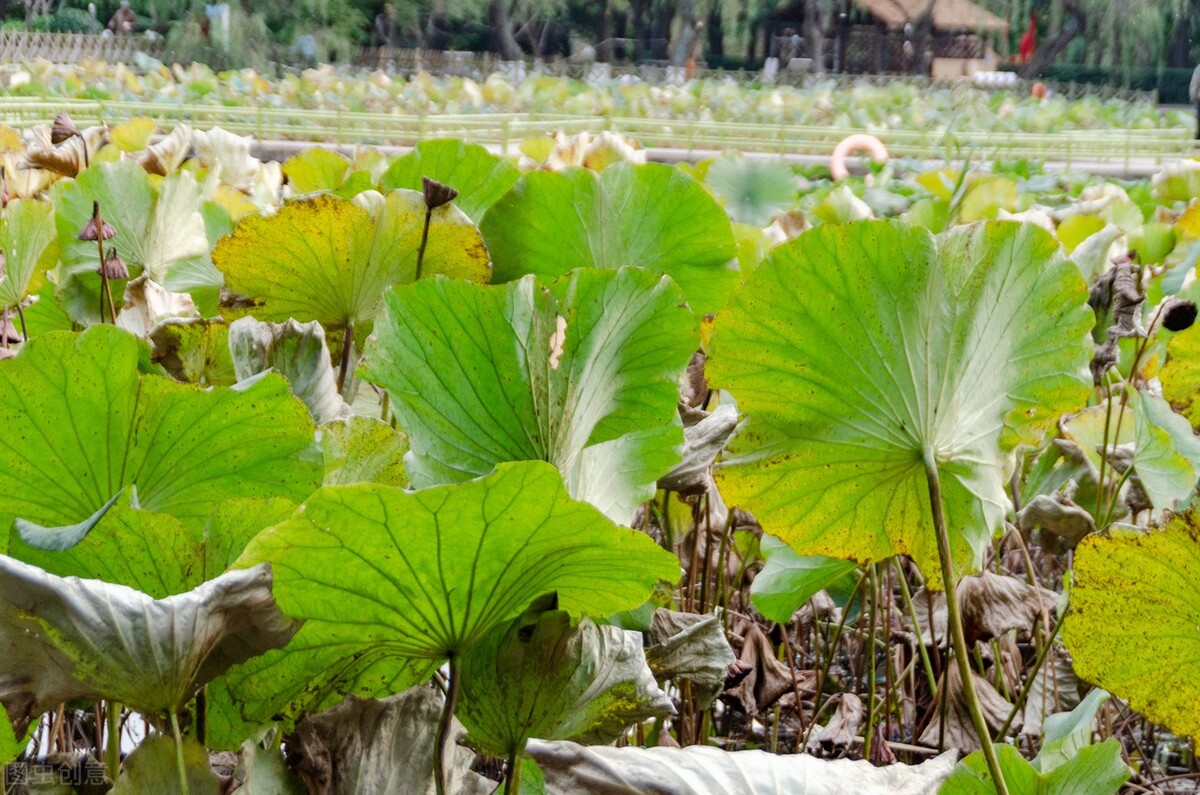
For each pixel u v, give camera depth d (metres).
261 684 2.76
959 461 3.19
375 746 2.86
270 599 2.60
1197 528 2.93
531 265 3.93
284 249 3.62
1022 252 3.17
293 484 2.94
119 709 2.91
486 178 4.25
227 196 6.48
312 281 3.68
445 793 2.87
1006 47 133.12
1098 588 3.03
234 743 2.85
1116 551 2.99
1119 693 3.09
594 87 64.25
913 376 3.14
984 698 4.15
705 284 3.94
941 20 131.75
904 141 37.25
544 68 113.81
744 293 3.13
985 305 3.17
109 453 2.86
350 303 3.71
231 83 54.34
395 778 2.85
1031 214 6.84
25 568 2.50
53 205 4.77
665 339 3.15
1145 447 4.03
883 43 131.75
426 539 2.61
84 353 2.79
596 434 3.19
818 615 4.80
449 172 4.25
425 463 3.01
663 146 36.38
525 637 2.88
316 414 3.43
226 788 2.66
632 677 2.96
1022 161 29.20
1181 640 3.03
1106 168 38.72
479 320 2.99
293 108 49.12
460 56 117.25
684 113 54.69
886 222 3.09
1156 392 4.79
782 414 3.19
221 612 2.57
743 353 3.16
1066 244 6.79
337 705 2.85
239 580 2.58
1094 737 4.12
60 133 4.81
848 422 3.18
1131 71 131.50
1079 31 130.62
